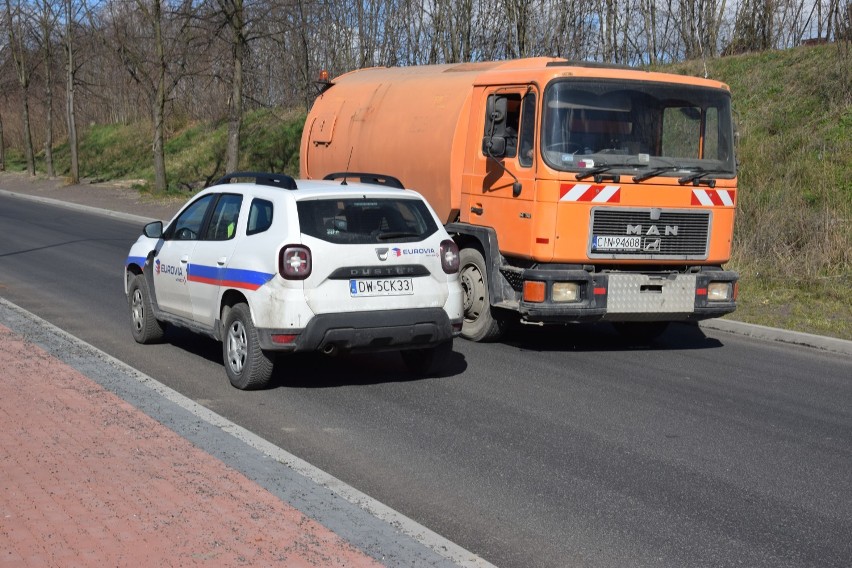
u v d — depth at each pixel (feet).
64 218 95.30
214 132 147.64
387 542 15.79
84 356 29.71
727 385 29.91
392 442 22.59
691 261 33.58
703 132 33.78
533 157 32.30
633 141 32.71
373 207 27.25
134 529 15.79
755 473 21.02
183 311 30.60
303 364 31.09
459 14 105.19
